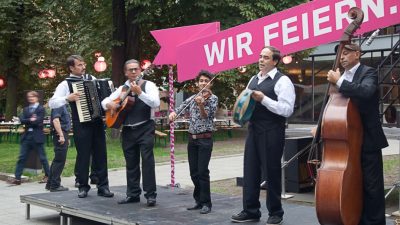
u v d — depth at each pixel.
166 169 12.40
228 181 10.59
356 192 4.36
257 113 5.11
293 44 6.10
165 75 21.69
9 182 10.59
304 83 26.75
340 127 4.26
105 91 6.91
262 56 5.12
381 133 4.48
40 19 22.22
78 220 7.20
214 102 5.88
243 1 17.52
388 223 5.39
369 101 4.37
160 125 22.28
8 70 23.72
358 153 4.38
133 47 19.17
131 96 6.32
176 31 7.84
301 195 8.77
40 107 10.51
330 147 4.37
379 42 16.11
